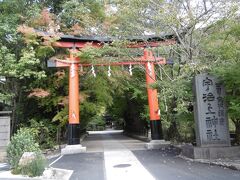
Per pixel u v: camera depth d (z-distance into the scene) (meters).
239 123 14.80
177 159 13.56
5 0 20.33
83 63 19.06
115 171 11.33
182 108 14.16
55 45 18.70
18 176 10.33
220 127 13.30
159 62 19.34
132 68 21.41
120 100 31.53
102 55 18.14
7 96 19.08
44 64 20.66
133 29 17.08
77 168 12.41
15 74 17.62
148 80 19.64
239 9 14.26
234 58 13.54
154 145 18.69
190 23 15.05
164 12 14.75
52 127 21.25
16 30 19.11
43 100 20.67
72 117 18.48
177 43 17.50
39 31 18.27
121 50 17.50
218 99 13.45
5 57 17.67
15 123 21.28
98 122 67.25
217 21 14.69
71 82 18.77
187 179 9.34
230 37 14.03
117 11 17.86
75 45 18.88
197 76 13.64
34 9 19.70
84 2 21.41
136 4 15.44
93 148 20.31
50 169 11.33
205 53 15.55
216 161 12.16
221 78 13.32
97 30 19.56
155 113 19.47
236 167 10.59
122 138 32.56
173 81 15.34
